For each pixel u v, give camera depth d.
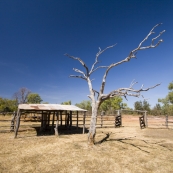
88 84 11.51
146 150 9.56
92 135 10.16
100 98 10.53
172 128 20.50
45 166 6.64
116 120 21.86
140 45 9.53
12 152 8.49
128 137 13.89
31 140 11.68
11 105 46.38
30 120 25.17
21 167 6.48
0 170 6.12
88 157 7.95
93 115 10.47
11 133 14.54
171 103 50.56
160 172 6.34
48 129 17.77
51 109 13.70
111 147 10.09
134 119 35.59
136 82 9.73
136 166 6.91
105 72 10.76
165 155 8.60
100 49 11.52
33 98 55.62
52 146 10.00
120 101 58.72
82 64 11.25
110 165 6.95
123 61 10.20
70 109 14.88
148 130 18.67
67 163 7.05
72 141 11.59
